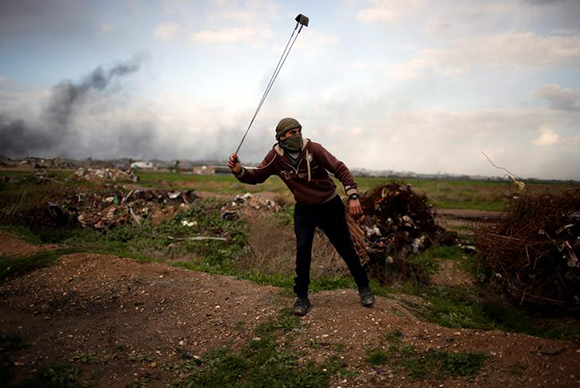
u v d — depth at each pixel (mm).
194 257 8891
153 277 5859
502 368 3379
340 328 4309
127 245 9945
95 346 4129
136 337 4348
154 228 11164
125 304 5117
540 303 6672
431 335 4043
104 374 3676
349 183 4371
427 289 7449
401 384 3416
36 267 6262
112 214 12289
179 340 4316
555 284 6688
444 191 32281
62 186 15766
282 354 3920
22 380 3441
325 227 4629
